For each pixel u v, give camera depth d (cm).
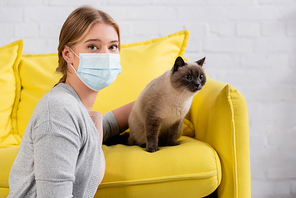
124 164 108
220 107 120
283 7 210
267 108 210
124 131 163
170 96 132
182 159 110
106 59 93
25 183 81
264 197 210
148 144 127
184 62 137
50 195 74
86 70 93
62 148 76
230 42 211
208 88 140
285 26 210
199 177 108
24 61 173
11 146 148
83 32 90
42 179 74
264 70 211
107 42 94
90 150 86
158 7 211
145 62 169
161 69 169
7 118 157
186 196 109
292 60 210
